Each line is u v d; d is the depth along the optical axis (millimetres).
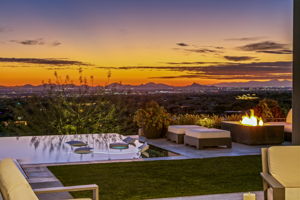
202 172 6969
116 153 8578
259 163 7793
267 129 10250
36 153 8531
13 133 11672
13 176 2965
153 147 9789
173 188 5891
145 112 11648
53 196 5461
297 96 5422
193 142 9664
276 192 3762
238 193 5594
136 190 5781
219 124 12500
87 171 6977
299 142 5410
